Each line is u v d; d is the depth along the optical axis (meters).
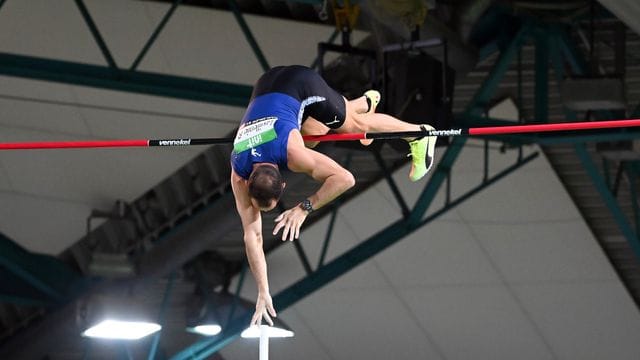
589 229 40.41
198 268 41.50
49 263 41.03
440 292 42.84
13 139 38.31
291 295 40.12
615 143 32.84
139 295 43.00
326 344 45.44
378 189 39.97
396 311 43.75
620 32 31.95
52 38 35.66
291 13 34.03
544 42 33.31
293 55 35.50
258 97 18.47
